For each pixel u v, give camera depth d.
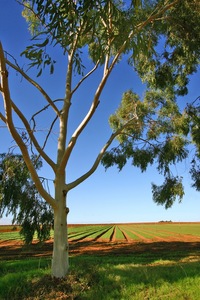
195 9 9.73
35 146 8.91
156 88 12.89
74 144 9.05
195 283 8.06
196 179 13.46
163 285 8.05
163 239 37.22
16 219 11.24
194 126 13.16
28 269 11.55
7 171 11.02
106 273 9.12
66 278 8.46
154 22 9.88
